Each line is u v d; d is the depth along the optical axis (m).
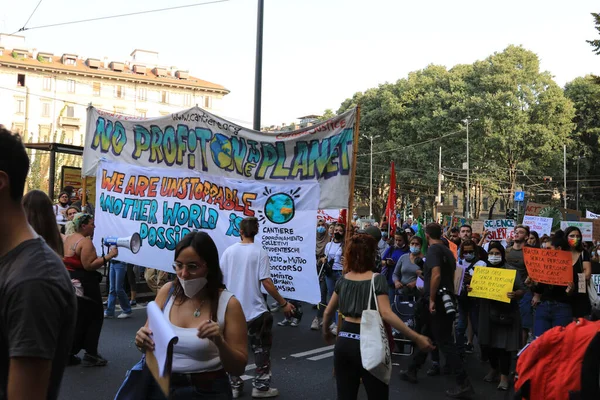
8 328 1.71
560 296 6.61
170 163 9.02
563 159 52.16
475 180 53.53
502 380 6.72
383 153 54.34
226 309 2.98
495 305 6.77
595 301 6.57
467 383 6.27
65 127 72.88
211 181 8.40
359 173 57.84
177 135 8.95
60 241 4.05
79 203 13.08
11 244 1.80
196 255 2.93
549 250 6.57
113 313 10.04
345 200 7.26
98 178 9.57
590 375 3.39
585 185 57.25
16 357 1.67
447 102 51.38
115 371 6.64
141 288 12.73
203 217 8.41
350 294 4.44
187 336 2.89
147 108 77.94
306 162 7.68
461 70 53.81
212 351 2.92
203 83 81.06
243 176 8.23
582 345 3.62
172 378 2.87
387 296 4.39
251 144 8.16
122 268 9.96
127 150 9.59
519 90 50.16
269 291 5.91
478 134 50.28
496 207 74.88
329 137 7.44
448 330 6.32
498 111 48.94
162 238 8.80
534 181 57.31
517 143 50.66
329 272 10.13
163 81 78.12
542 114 49.97
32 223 3.93
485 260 8.40
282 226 7.57
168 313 3.01
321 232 12.10
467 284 7.94
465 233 10.15
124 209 9.26
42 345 1.70
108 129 9.87
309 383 6.57
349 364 4.39
